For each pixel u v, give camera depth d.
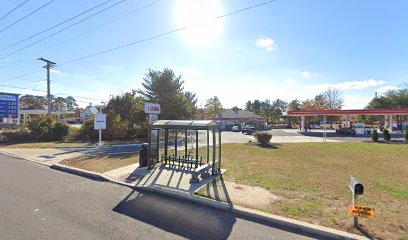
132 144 18.41
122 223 4.59
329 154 13.35
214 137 8.41
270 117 79.25
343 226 4.37
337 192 6.37
